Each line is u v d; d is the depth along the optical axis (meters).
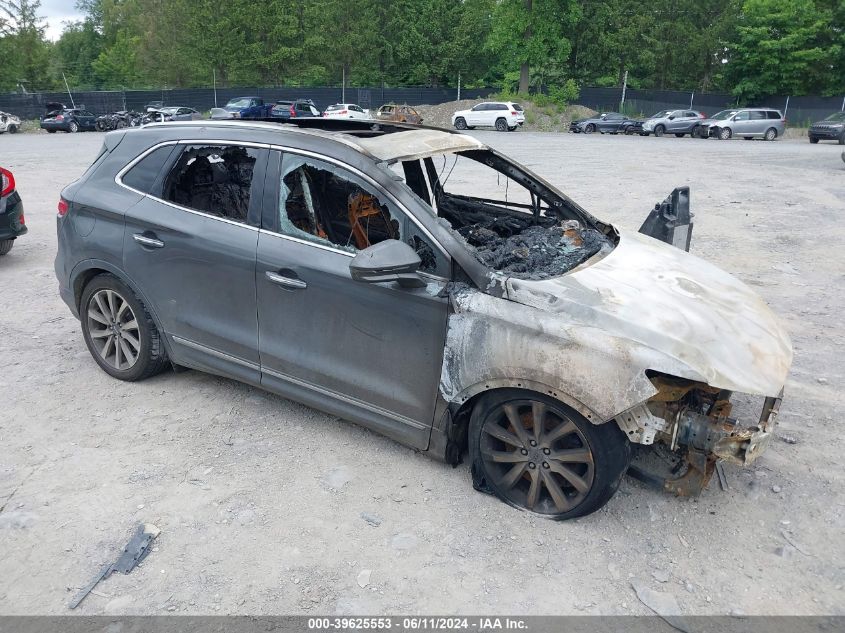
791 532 3.24
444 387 3.32
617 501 3.44
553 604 2.76
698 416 3.03
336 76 62.78
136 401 4.41
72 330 5.70
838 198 13.12
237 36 58.03
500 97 48.19
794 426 4.23
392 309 3.40
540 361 3.01
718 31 58.16
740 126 36.12
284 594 2.79
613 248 3.96
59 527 3.18
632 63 59.84
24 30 56.28
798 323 6.07
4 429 4.04
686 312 3.15
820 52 48.00
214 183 4.37
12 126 38.00
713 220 10.82
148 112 39.22
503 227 4.64
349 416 3.72
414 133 4.10
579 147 27.06
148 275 4.22
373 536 3.15
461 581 2.88
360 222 4.27
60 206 4.64
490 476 3.38
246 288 3.85
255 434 4.04
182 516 3.27
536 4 48.22
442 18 60.34
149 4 64.12
